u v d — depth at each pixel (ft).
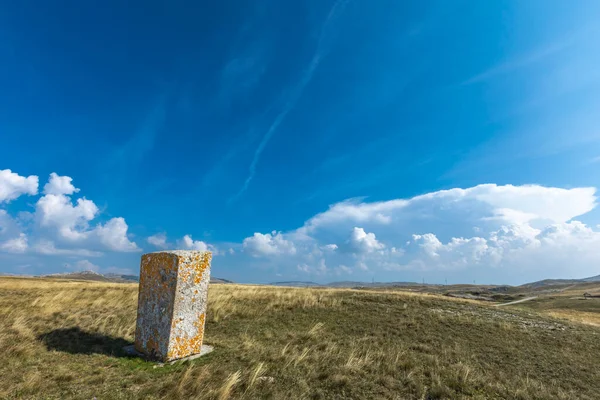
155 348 27.58
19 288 61.16
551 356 35.73
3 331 31.50
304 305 56.95
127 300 53.98
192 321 28.89
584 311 141.18
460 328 46.39
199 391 20.38
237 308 52.37
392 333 42.39
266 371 24.25
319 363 26.35
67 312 42.19
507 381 26.21
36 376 21.21
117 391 20.15
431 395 22.00
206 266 30.96
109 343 31.14
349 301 62.59
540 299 218.18
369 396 21.03
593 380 29.43
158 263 29.35
